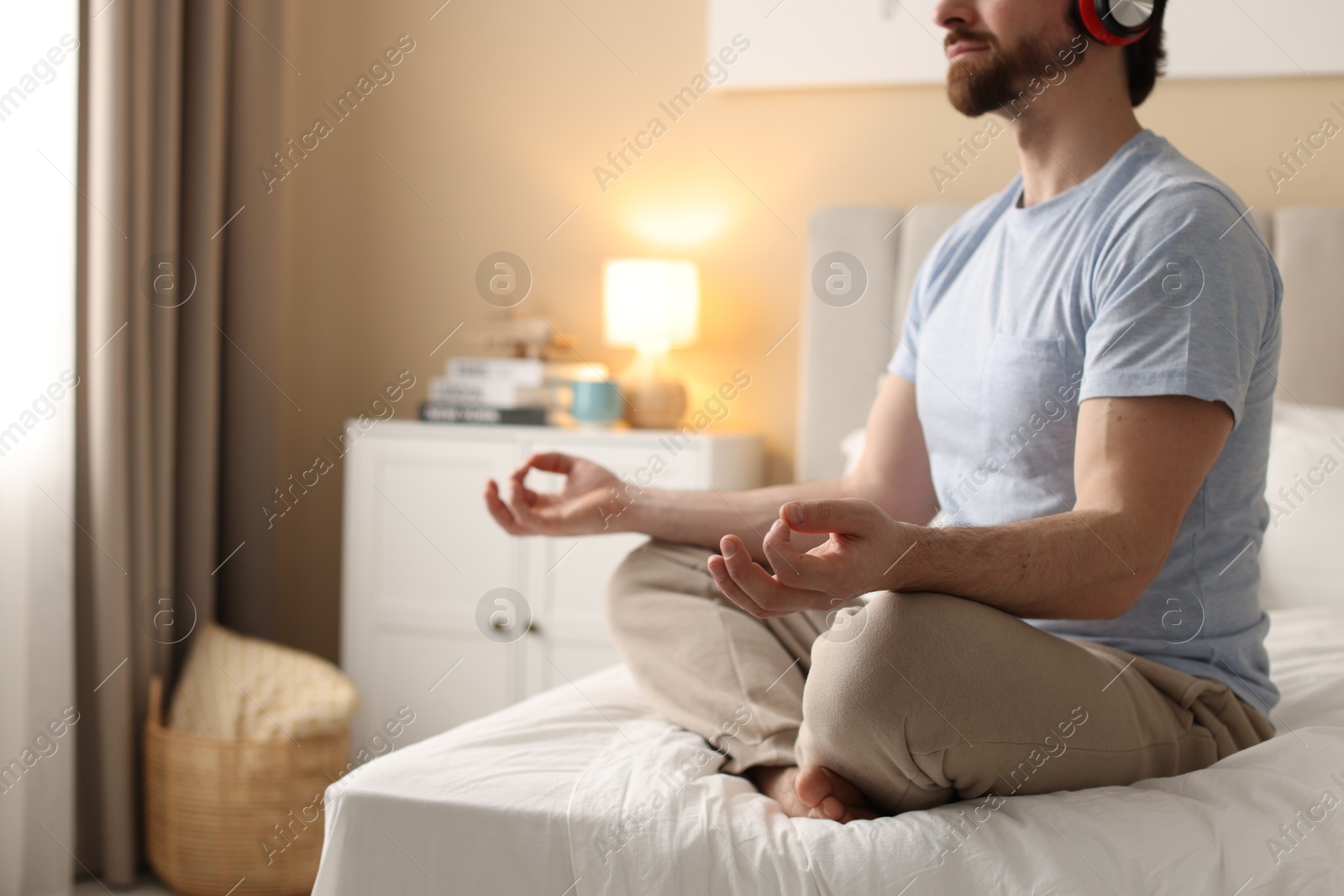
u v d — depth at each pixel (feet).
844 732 2.59
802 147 8.55
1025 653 2.62
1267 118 7.59
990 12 3.57
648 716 3.52
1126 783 2.81
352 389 9.41
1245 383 2.91
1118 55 3.55
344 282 9.42
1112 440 2.84
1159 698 2.97
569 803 2.70
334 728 6.77
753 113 8.65
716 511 3.69
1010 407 3.35
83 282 6.76
